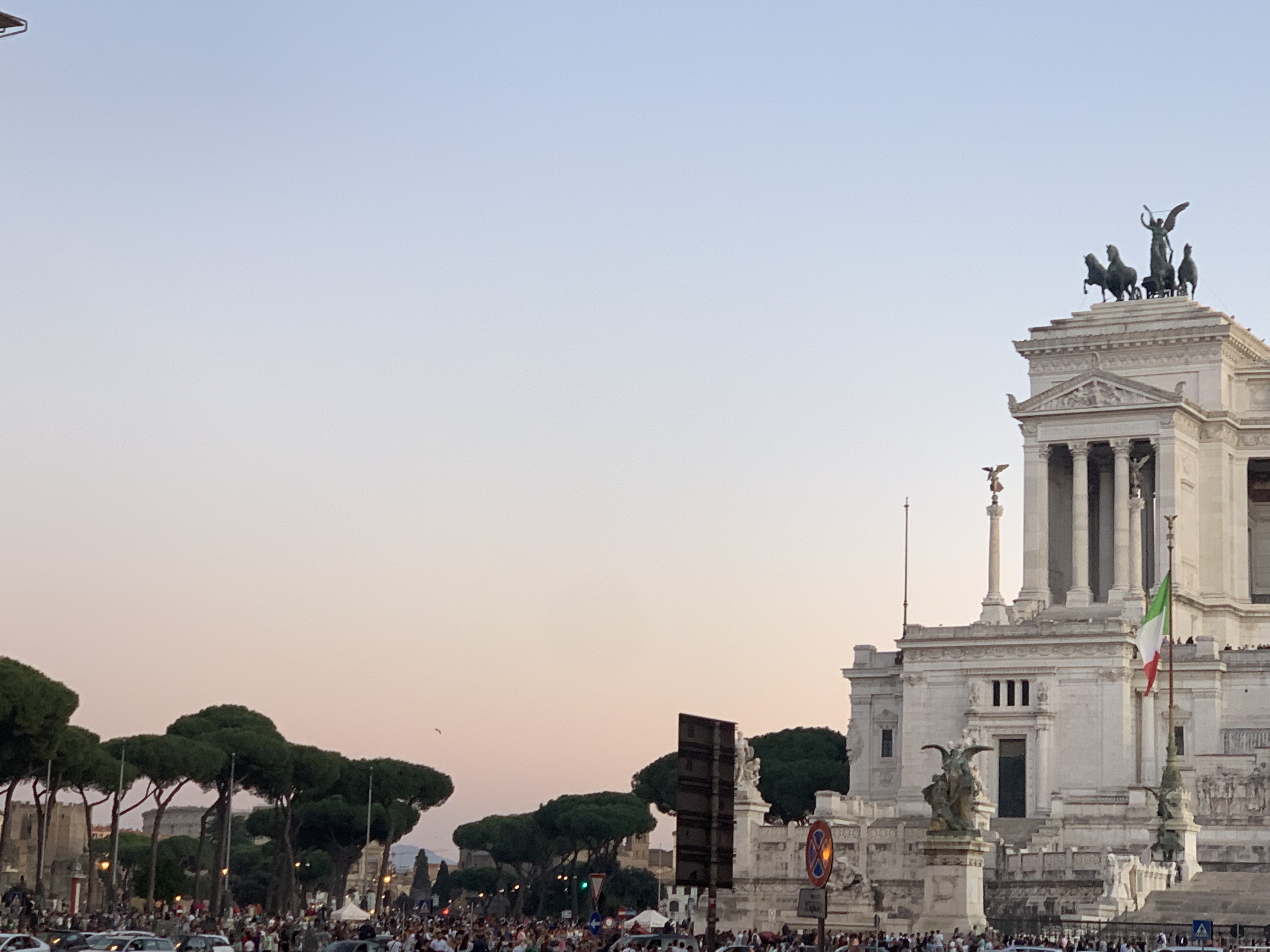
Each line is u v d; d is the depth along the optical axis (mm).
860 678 185500
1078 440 198625
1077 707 172375
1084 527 196750
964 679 177000
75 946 93938
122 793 179375
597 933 78875
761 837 148875
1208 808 155875
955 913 108000
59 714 162750
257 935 106688
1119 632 171125
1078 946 108250
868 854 143000
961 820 109312
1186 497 197875
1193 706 171375
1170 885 138875
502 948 109500
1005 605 185375
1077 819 155375
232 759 193250
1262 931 121812
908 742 178000
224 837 197500
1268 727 169750
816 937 105812
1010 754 174625
